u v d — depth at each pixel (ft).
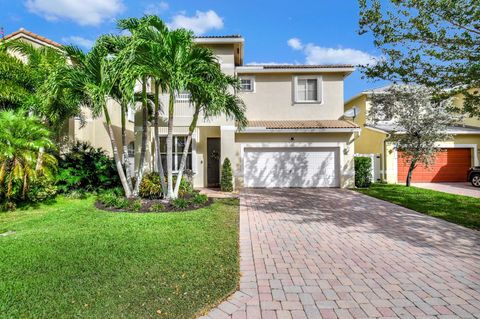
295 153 56.70
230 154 52.31
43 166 35.60
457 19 27.58
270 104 59.57
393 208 36.04
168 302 13.01
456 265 18.04
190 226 25.50
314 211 34.42
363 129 72.79
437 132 53.36
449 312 12.76
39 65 41.09
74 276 15.24
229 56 52.70
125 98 30.12
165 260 17.61
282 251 20.49
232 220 28.99
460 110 32.73
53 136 42.60
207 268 16.74
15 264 16.63
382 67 32.86
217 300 13.38
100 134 56.75
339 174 55.77
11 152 30.91
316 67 57.77
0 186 32.09
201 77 33.45
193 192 42.47
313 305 13.25
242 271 16.97
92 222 26.48
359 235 24.49
